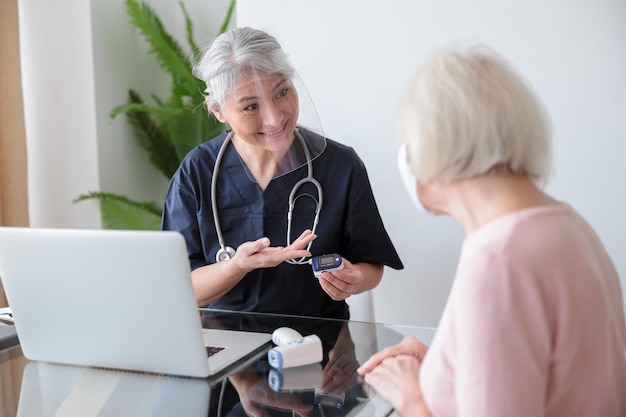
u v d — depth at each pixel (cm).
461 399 75
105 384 117
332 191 179
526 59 211
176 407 106
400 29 220
